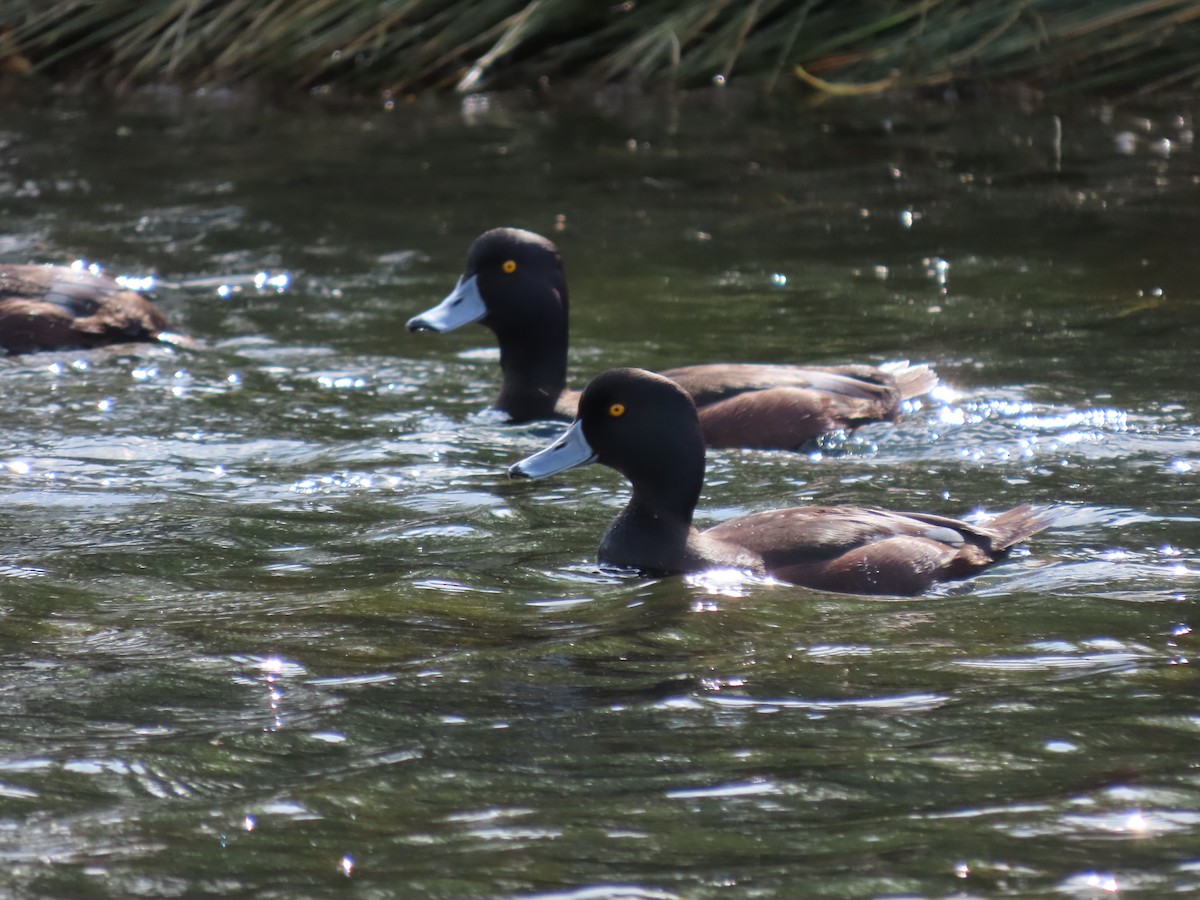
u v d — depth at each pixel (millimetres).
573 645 7820
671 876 5355
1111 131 22500
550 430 12664
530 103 24797
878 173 21000
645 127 23312
